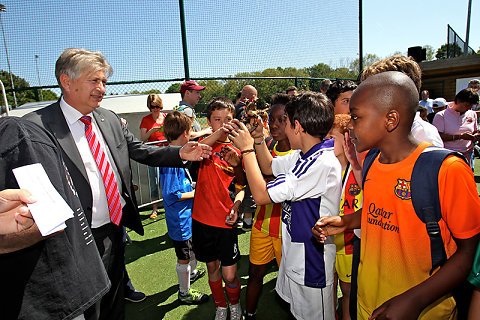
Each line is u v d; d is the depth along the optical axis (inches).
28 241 36.6
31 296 42.0
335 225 54.7
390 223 43.8
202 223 83.6
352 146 62.0
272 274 119.0
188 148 77.5
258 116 71.4
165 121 97.1
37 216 34.4
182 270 100.3
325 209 60.9
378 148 46.8
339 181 61.1
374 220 46.6
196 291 104.8
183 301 102.7
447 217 37.8
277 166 71.2
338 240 76.3
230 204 82.5
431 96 508.4
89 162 68.4
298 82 302.8
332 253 63.7
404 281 43.4
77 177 64.7
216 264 85.7
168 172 94.9
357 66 336.8
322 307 63.9
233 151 78.0
